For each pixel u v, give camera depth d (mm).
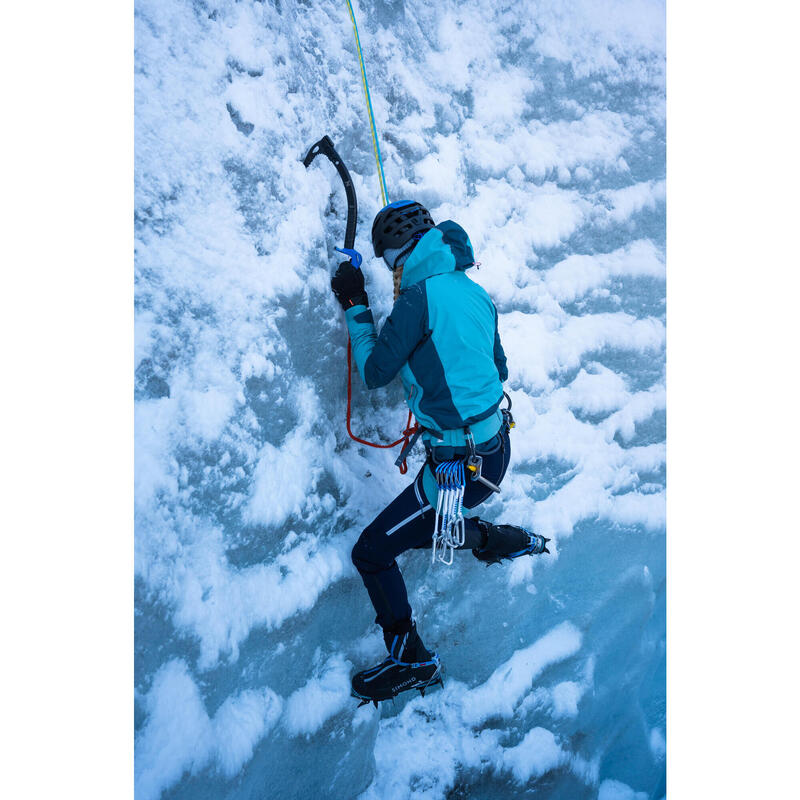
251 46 2207
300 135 2377
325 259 2461
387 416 2736
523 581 3164
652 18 3674
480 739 3021
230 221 2150
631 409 3607
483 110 3100
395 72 2777
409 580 2799
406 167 2812
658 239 3707
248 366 2189
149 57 1956
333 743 2461
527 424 3213
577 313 3420
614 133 3525
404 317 2197
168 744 1961
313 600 2371
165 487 1975
